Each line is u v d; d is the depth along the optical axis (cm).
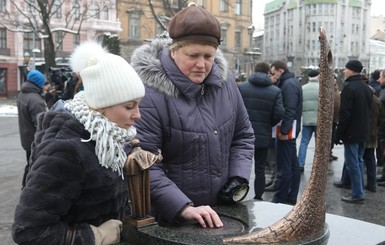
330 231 173
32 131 534
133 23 3575
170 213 180
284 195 532
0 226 448
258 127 507
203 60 190
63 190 139
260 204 203
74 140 143
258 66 518
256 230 167
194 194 198
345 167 606
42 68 2814
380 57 7681
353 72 527
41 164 138
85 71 149
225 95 210
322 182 161
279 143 533
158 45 207
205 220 175
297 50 7519
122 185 159
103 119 148
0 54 3234
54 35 3238
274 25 8431
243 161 213
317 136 162
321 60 157
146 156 159
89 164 143
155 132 194
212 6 4094
